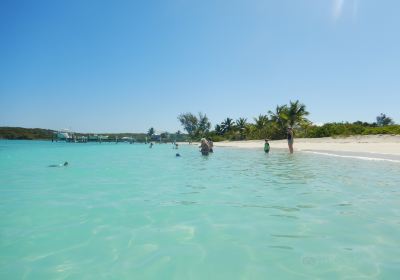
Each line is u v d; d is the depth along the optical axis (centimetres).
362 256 421
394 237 491
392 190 877
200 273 384
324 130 5625
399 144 3109
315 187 950
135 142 9581
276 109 6438
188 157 2558
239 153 2933
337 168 1422
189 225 581
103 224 595
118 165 1830
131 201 793
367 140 3931
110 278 376
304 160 1914
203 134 9712
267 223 581
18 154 3017
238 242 487
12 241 505
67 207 735
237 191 913
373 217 603
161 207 723
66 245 487
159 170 1526
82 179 1213
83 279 374
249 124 8044
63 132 9325
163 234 532
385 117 11200
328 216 617
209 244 481
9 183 1118
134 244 488
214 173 1373
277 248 458
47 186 1044
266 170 1447
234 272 384
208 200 794
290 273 377
